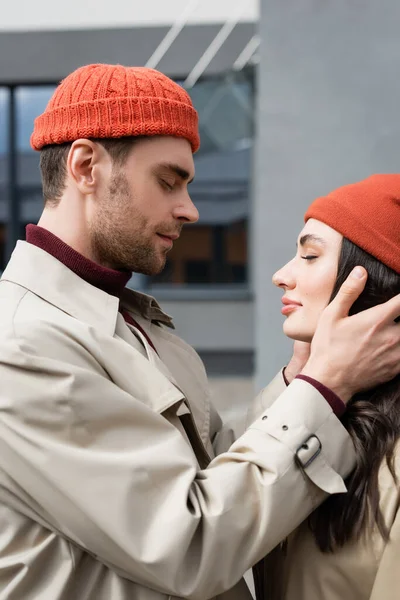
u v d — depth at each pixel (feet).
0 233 28.45
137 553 4.17
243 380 28.30
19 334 4.52
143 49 23.85
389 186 4.97
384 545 4.49
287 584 4.83
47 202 5.29
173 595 4.43
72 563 4.42
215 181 29.19
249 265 29.19
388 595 4.39
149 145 4.99
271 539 4.40
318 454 4.48
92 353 4.66
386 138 16.31
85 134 4.96
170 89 5.07
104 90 4.95
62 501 4.31
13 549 4.44
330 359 4.63
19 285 4.92
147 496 4.32
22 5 24.71
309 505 4.50
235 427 6.04
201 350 29.32
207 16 22.76
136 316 5.79
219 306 29.25
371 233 4.80
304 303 5.02
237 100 21.81
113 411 4.43
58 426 4.34
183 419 5.03
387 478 4.60
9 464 4.37
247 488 4.42
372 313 4.65
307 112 16.48
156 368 4.86
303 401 4.55
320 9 16.38
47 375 4.40
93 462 4.29
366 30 16.30
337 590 4.63
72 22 24.43
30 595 4.39
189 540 4.19
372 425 4.71
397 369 4.73
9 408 4.33
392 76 16.28
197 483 4.46
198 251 29.53
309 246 5.05
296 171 16.52
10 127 27.55
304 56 16.47
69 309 4.86
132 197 5.01
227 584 4.36
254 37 22.31
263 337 16.62
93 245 5.17
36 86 26.89
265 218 16.62
